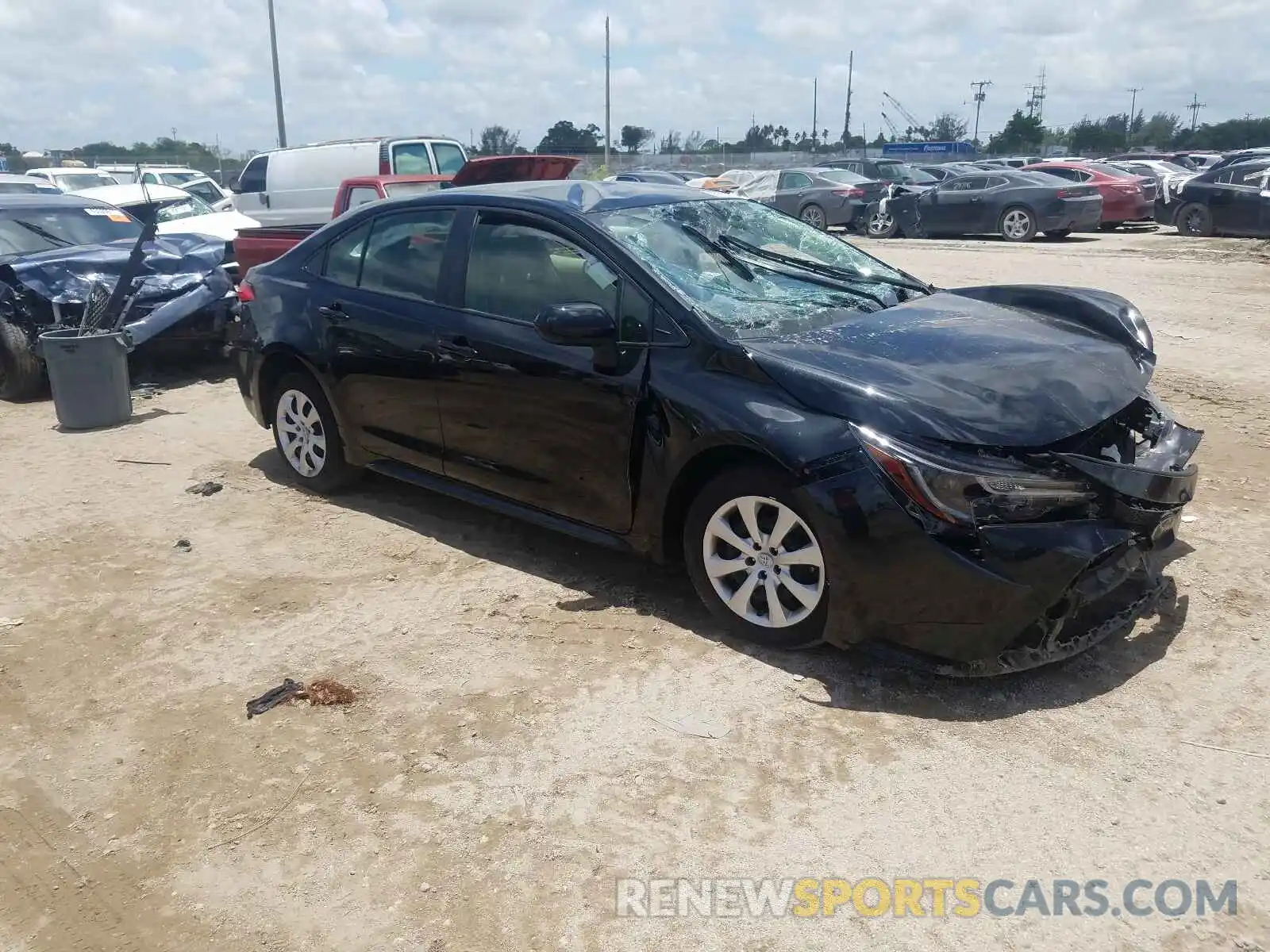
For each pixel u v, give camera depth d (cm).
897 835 291
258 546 510
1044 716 345
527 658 392
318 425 573
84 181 2273
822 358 376
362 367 516
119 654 405
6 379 828
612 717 351
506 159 1082
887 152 6562
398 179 1223
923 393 354
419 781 320
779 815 301
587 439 423
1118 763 320
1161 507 357
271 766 330
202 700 370
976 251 1755
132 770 331
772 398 367
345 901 273
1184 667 372
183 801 315
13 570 488
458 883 278
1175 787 308
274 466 639
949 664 344
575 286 433
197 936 263
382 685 376
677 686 368
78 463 654
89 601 452
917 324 423
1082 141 8131
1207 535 486
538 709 357
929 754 326
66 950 260
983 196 1997
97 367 725
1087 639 358
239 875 283
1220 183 1883
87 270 834
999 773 316
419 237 501
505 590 451
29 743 348
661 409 394
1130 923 258
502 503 476
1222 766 317
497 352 450
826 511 347
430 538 515
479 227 475
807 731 340
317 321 539
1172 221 1966
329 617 430
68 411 728
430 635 412
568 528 445
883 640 354
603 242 427
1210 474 571
